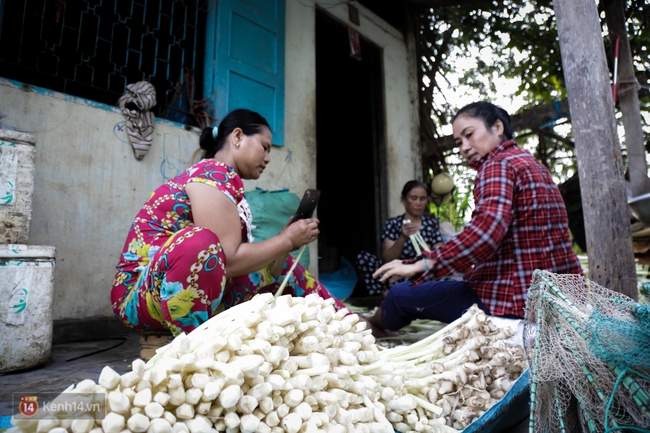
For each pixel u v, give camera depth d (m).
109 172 2.74
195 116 3.21
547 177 1.80
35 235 2.43
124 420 0.74
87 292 2.60
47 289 1.71
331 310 1.19
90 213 2.64
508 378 1.21
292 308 1.04
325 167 6.13
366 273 4.09
